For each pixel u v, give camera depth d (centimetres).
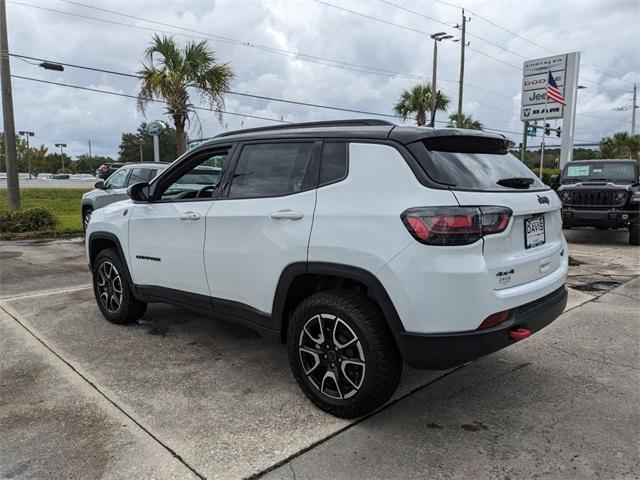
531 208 307
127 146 9838
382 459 269
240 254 350
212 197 380
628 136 5331
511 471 259
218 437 290
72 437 289
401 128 305
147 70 1479
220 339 453
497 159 333
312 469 261
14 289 644
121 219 462
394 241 273
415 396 344
